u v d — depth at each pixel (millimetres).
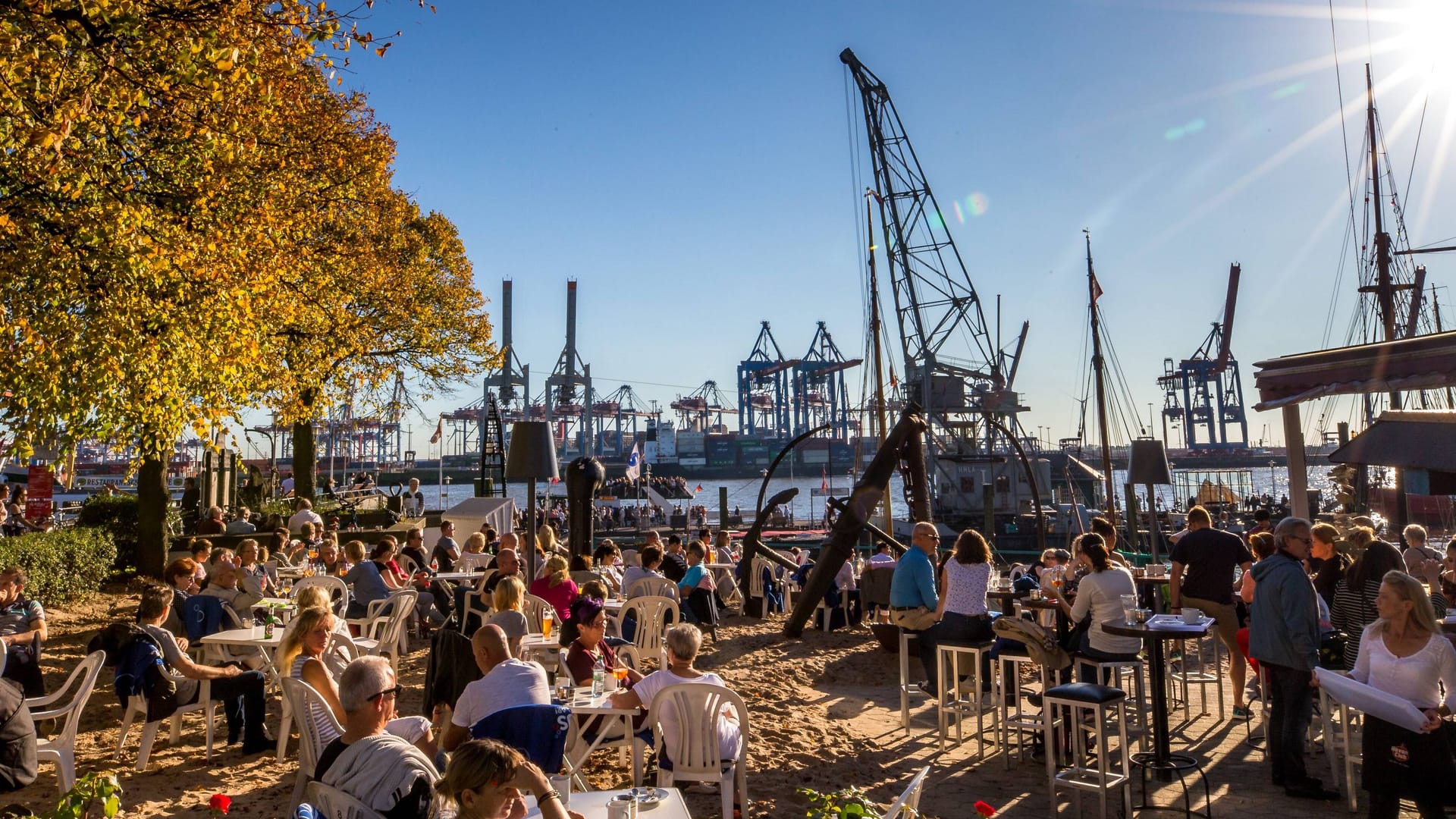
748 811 5980
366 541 23922
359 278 22391
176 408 11133
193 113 10617
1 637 7492
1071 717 7141
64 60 8375
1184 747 7734
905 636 8617
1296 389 10914
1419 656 4879
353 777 3756
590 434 182750
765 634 14070
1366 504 22531
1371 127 42250
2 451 10102
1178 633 6238
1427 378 9617
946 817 6176
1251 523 51000
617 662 7125
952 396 57062
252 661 8992
